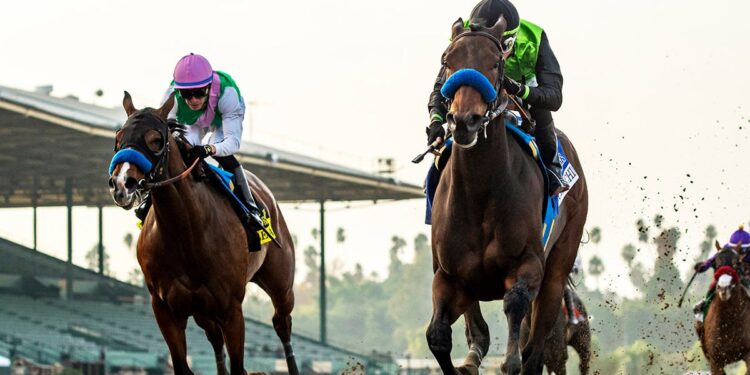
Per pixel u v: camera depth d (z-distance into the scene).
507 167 9.95
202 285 11.71
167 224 11.38
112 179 10.31
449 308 10.20
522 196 10.05
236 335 12.04
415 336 142.00
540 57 10.94
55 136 49.00
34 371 44.59
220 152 11.99
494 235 9.97
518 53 10.85
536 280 9.92
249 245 12.34
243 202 12.52
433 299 10.21
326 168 58.72
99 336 52.62
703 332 19.12
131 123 10.70
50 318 54.69
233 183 12.48
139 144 10.56
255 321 69.31
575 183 11.62
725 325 18.41
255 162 53.69
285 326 14.50
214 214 11.77
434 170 10.91
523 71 10.91
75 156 53.66
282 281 13.99
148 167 10.52
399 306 159.12
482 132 9.70
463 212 10.04
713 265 18.59
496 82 9.63
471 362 11.29
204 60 12.16
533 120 10.88
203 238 11.54
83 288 63.88
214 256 11.67
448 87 9.45
